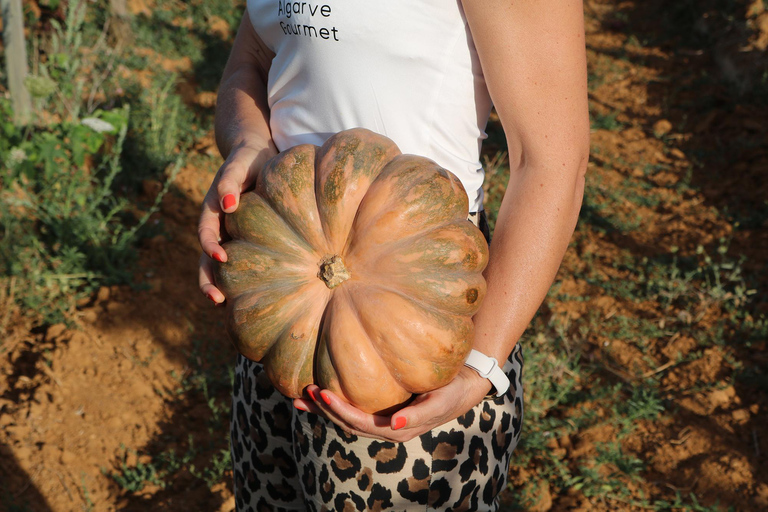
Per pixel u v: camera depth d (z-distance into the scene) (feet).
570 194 4.53
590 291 15.75
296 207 4.53
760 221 17.76
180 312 14.51
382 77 4.67
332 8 4.51
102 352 13.25
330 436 4.88
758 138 21.48
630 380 13.20
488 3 4.20
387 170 4.44
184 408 12.42
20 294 13.79
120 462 11.19
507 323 4.59
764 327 14.03
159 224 16.71
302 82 5.05
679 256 16.87
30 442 11.23
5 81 19.51
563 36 4.25
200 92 23.02
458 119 4.88
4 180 15.85
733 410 12.35
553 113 4.37
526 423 11.96
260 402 5.57
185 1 29.68
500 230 4.66
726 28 27.43
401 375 4.21
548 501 10.66
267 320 4.48
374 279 4.33
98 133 16.21
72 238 14.98
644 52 29.12
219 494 10.64
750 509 10.50
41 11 21.47
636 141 22.70
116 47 23.70
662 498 10.76
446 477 4.85
